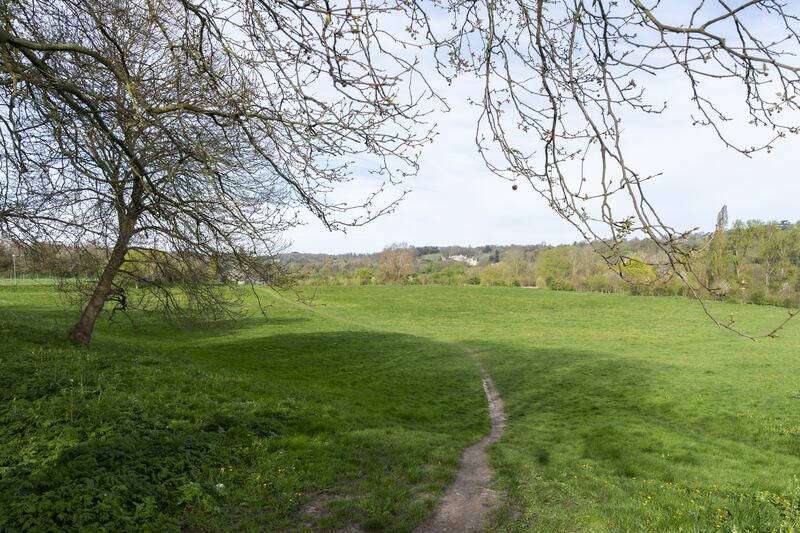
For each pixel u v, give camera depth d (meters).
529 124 3.46
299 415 15.67
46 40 6.88
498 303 87.25
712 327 62.81
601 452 17.16
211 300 19.70
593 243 2.66
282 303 78.00
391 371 35.44
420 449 14.23
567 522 9.55
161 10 6.35
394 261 120.69
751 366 36.03
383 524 9.02
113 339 28.48
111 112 5.78
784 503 11.02
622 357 41.06
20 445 9.43
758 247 76.94
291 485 10.16
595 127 2.67
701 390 28.31
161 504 8.39
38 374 13.84
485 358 41.59
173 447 10.55
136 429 10.96
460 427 20.95
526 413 25.23
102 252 18.73
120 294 21.22
